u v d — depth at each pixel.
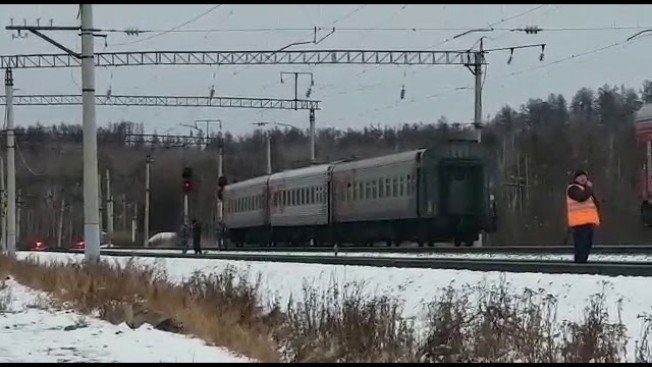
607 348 42.59
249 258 114.94
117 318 62.34
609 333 44.19
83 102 101.12
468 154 145.12
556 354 43.28
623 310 51.72
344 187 171.12
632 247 114.44
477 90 161.50
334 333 49.19
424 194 143.00
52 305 74.25
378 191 157.38
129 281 76.38
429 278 69.62
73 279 84.31
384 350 45.50
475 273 67.62
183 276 88.75
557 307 53.78
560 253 111.94
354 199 166.62
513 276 63.31
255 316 58.81
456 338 45.50
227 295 65.44
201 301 64.75
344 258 94.62
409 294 67.19
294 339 49.03
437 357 43.72
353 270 79.56
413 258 95.19
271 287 80.81
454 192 143.75
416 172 144.62
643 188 124.94
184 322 57.75
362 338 47.03
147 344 51.38
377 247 156.38
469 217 144.38
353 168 167.75
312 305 57.44
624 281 55.81
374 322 48.38
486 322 47.62
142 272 84.25
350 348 46.56
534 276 61.97
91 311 68.81
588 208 72.06
